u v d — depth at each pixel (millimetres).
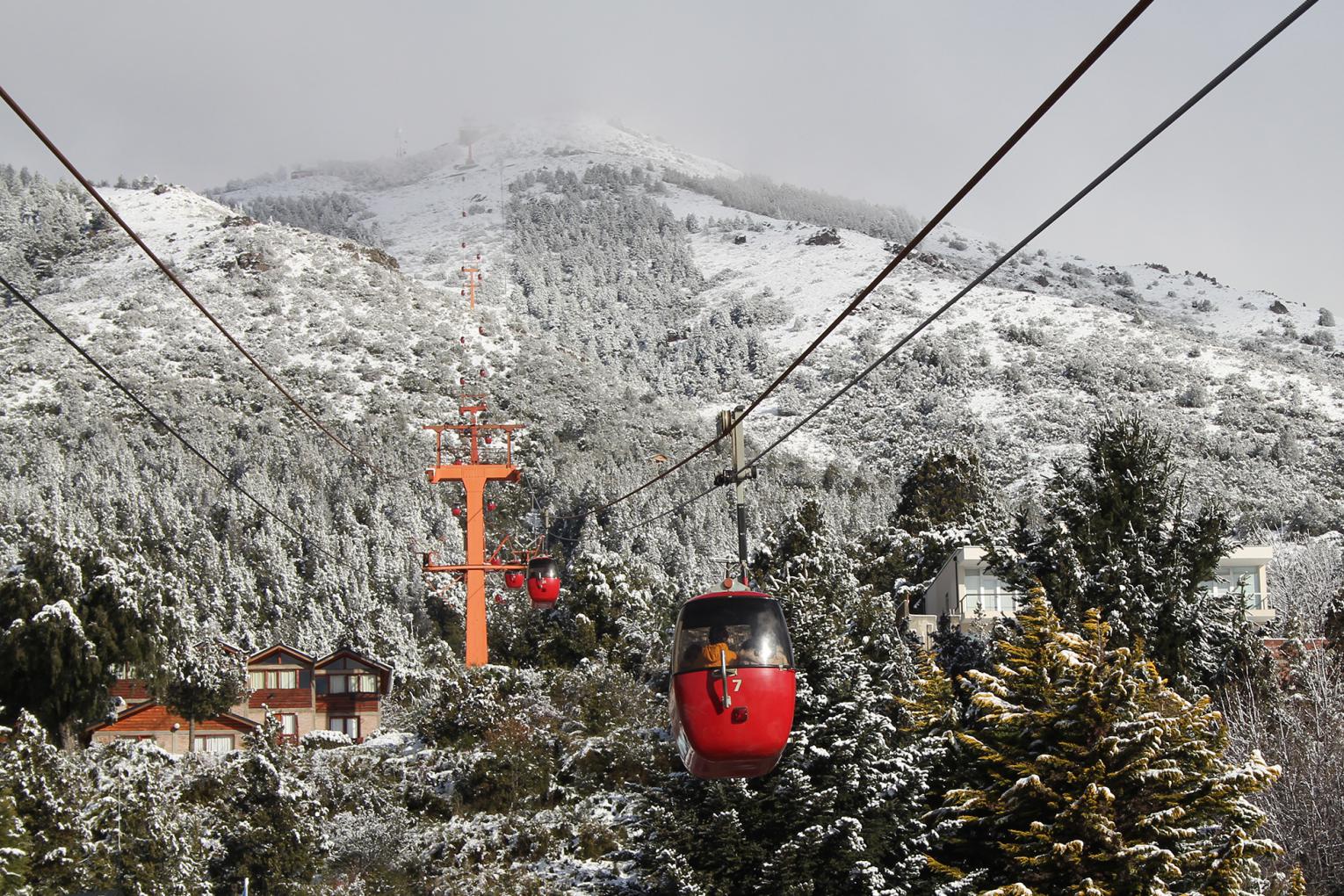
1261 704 35938
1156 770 23688
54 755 35906
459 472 74375
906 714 33656
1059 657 25641
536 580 50594
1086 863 23625
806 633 32688
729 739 19031
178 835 38750
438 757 58688
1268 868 29562
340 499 145000
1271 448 169000
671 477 158000
